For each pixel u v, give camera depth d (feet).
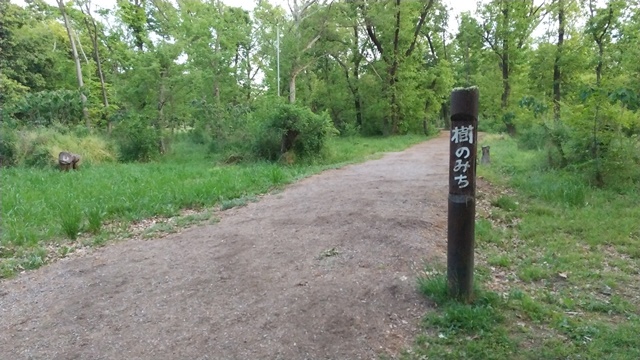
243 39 100.99
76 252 19.16
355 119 113.80
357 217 21.17
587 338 11.03
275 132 48.37
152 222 23.67
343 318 12.07
